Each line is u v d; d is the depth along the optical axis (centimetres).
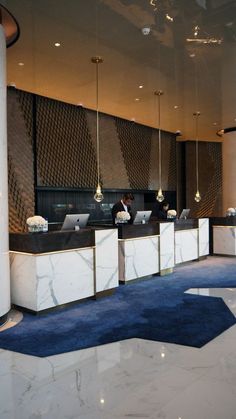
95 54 562
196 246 909
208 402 269
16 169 770
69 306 532
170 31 489
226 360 342
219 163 1383
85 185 920
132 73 644
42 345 383
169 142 1208
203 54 564
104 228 588
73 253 532
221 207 1386
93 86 717
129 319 466
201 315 480
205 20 459
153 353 359
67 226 554
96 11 438
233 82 689
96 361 343
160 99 802
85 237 554
